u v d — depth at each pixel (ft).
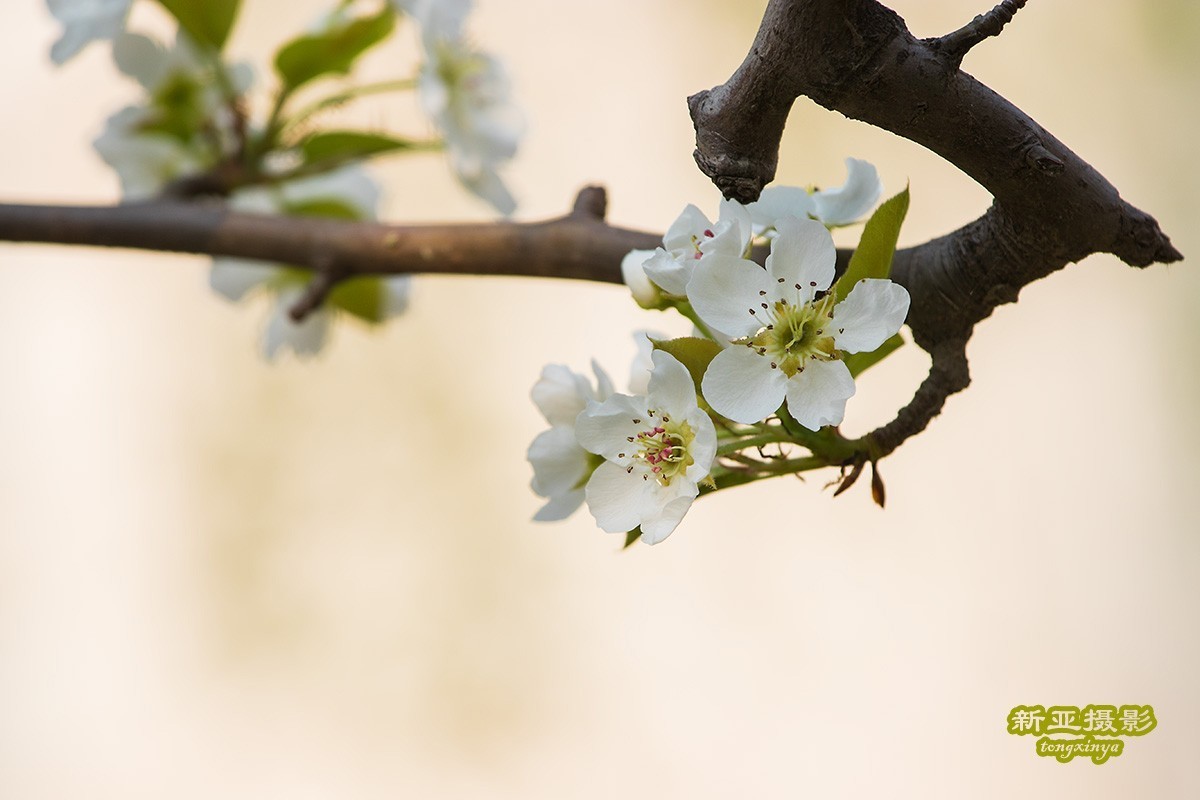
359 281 4.31
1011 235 3.71
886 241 3.67
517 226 3.99
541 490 3.80
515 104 4.26
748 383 3.67
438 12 4.20
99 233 4.07
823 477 7.19
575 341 7.37
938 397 3.75
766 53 3.64
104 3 4.17
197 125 4.23
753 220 3.77
